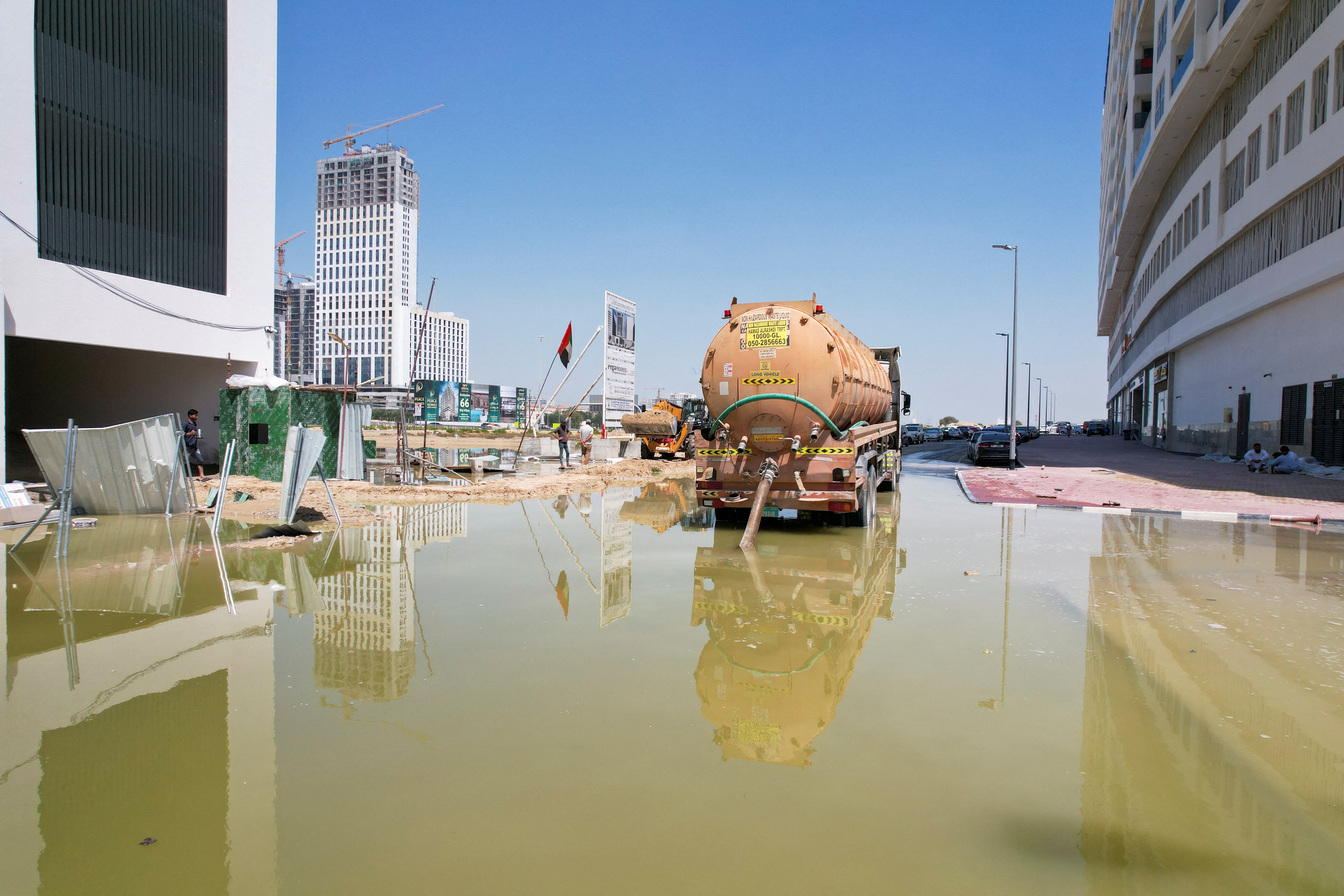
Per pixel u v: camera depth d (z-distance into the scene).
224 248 20.12
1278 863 2.87
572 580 7.86
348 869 2.78
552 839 3.00
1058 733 4.05
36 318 15.59
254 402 17.34
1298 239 25.81
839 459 10.68
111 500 12.08
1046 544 10.48
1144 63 48.88
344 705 4.38
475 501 15.63
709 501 11.20
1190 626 6.20
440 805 3.26
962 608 6.78
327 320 125.94
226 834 3.02
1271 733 4.09
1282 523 12.98
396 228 123.75
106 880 2.72
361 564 8.64
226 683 4.73
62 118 16.30
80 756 3.70
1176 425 42.50
